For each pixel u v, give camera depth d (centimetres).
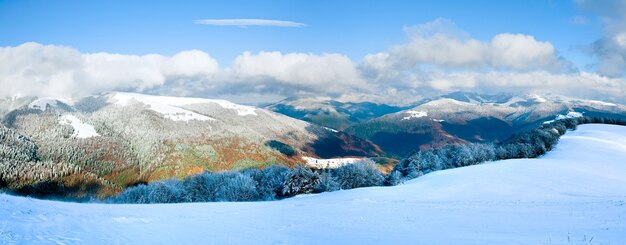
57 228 2447
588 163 7112
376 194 5178
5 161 19012
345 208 3878
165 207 4088
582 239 2092
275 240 2333
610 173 6084
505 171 6197
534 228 2495
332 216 3331
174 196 9075
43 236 2194
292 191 8606
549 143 10088
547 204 3606
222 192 8775
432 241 2205
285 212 3644
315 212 3638
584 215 2881
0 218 2569
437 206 3753
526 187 4956
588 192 4541
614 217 2730
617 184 5053
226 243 2255
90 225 2653
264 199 8494
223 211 3747
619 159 7731
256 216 3366
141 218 3111
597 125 14750
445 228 2619
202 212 3650
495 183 5294
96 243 2139
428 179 6588
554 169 6178
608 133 12225
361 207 3922
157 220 3062
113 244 2148
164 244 2217
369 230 2614
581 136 11700
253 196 8619
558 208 3294
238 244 2231
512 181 5384
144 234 2467
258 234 2516
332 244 2214
